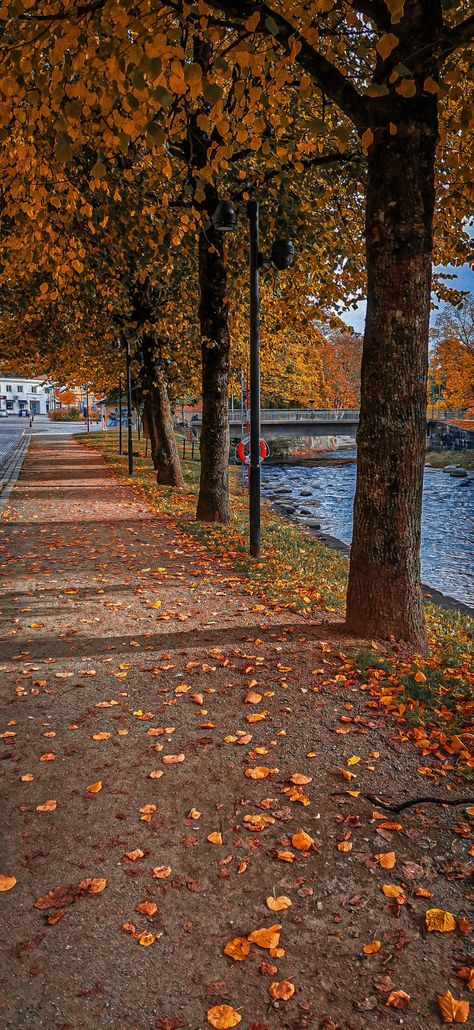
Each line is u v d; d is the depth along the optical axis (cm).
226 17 567
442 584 1241
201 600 726
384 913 266
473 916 264
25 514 1341
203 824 325
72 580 809
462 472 3669
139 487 1820
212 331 1162
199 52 726
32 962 244
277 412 5338
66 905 271
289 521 1803
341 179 1041
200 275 1141
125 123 444
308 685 492
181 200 984
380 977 236
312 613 679
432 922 259
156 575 840
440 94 536
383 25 481
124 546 1029
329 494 2848
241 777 367
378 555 580
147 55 386
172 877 288
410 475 563
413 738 412
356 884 283
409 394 543
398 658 543
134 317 1736
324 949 249
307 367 5122
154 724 432
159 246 918
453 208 875
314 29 430
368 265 532
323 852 304
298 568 920
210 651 563
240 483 2859
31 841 313
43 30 449
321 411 5369
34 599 724
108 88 482
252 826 321
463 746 396
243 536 1130
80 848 308
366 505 580
